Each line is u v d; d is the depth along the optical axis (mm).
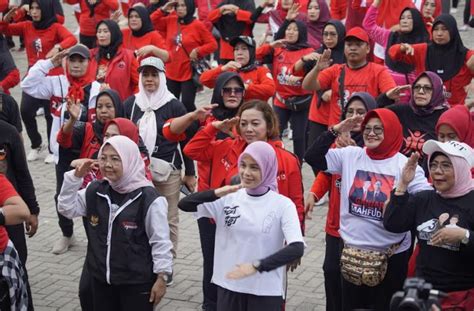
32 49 12445
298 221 5664
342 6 14227
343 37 10383
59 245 9086
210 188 7000
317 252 9016
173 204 8273
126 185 6055
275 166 5773
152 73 8109
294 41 10594
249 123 6578
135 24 11555
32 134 12086
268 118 6613
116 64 10039
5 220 5805
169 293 8078
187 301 7922
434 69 9555
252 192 5777
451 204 5590
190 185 8461
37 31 12383
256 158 5652
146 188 6098
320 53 10602
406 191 5727
